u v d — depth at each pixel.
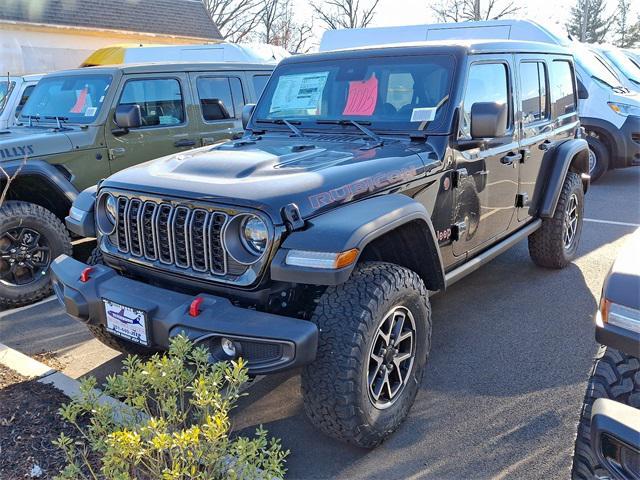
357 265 2.80
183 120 6.04
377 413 2.75
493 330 4.23
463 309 4.63
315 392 2.58
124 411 2.28
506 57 4.14
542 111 4.82
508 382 3.50
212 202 2.65
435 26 10.21
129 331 2.79
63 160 5.12
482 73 3.82
